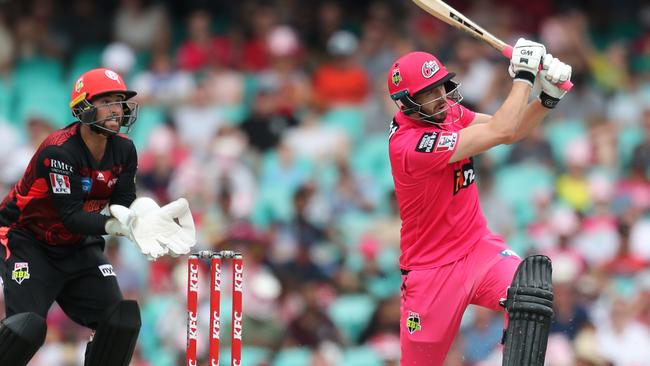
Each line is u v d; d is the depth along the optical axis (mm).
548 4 58656
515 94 22812
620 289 42188
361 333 41062
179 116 51844
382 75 53312
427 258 24266
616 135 49656
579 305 39812
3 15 57031
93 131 22906
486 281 23891
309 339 39344
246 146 49531
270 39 55344
